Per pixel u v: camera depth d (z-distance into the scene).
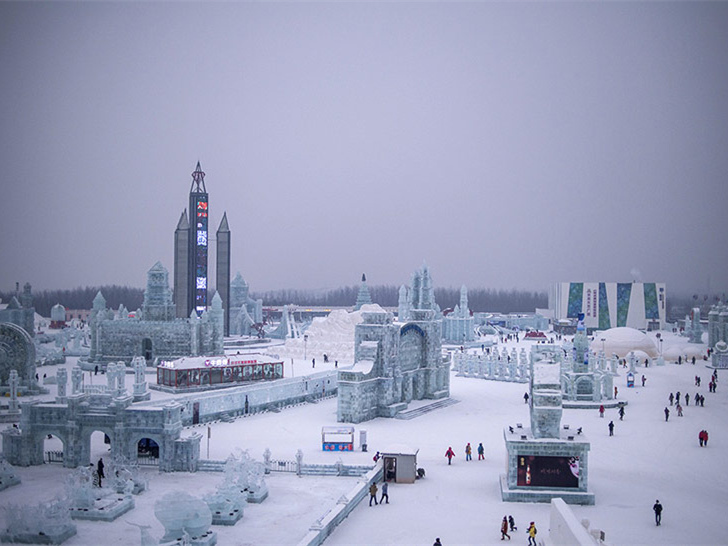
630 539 54.69
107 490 62.34
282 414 110.50
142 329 141.88
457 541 54.00
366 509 62.75
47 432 74.75
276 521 58.22
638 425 103.06
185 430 95.81
